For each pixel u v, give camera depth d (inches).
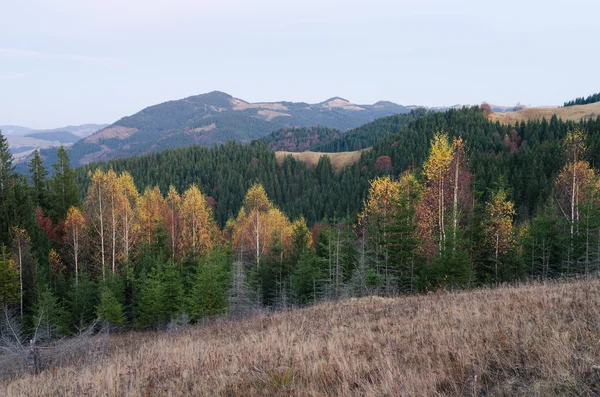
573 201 1391.5
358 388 161.0
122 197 1593.3
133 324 1320.1
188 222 1878.7
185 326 906.7
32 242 1460.4
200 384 219.1
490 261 1236.5
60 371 371.2
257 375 208.2
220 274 1331.2
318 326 377.4
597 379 126.0
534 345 169.8
